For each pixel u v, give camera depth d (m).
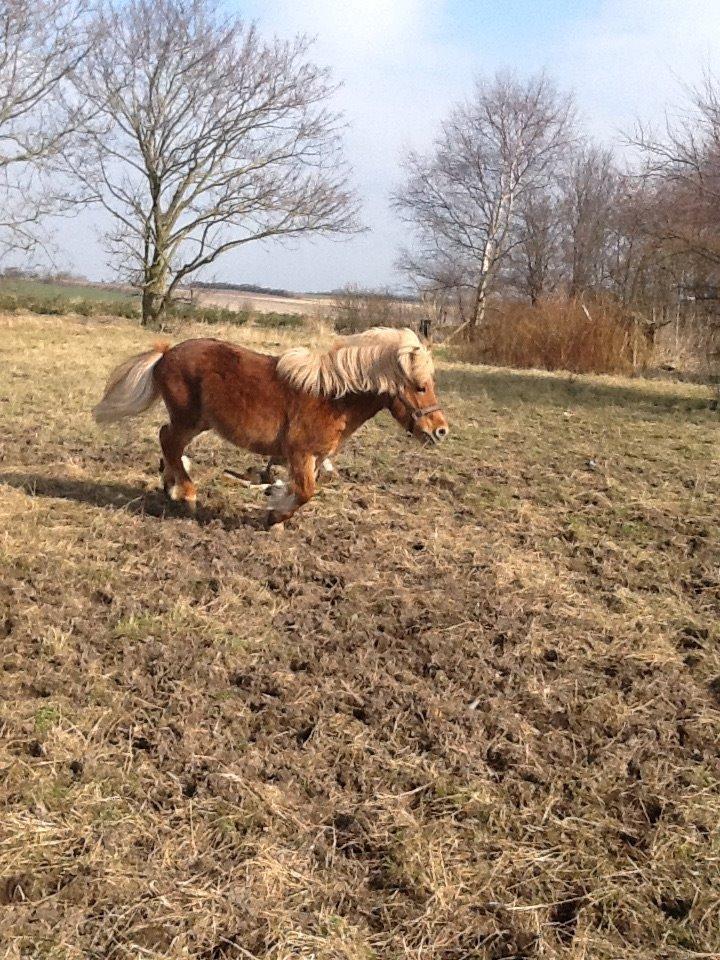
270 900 2.81
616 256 35.06
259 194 27.12
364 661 4.38
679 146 14.52
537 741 3.80
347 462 8.38
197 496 6.89
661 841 3.19
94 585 4.97
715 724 3.99
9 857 2.88
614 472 8.48
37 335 19.11
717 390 14.26
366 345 5.62
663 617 5.12
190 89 25.75
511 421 11.15
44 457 7.80
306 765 3.52
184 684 4.00
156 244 27.19
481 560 5.91
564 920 2.87
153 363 6.11
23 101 23.84
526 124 34.75
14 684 3.88
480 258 36.75
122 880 2.81
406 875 2.95
